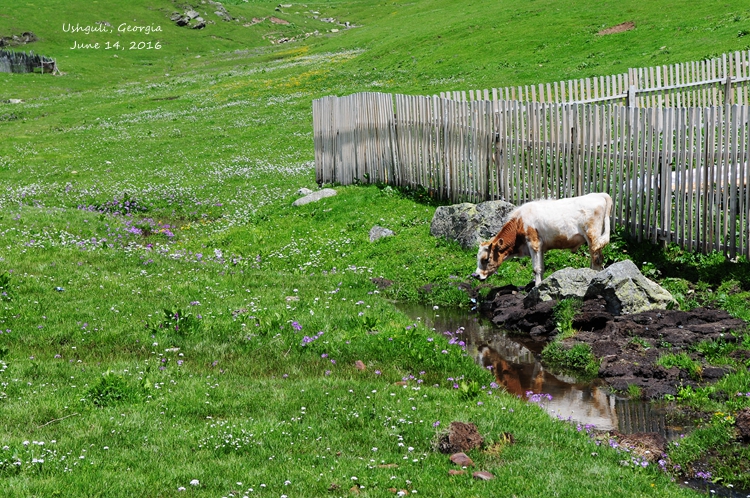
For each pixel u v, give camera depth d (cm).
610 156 1608
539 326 1288
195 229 2294
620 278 1253
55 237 1927
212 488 681
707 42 3803
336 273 1702
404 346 1131
